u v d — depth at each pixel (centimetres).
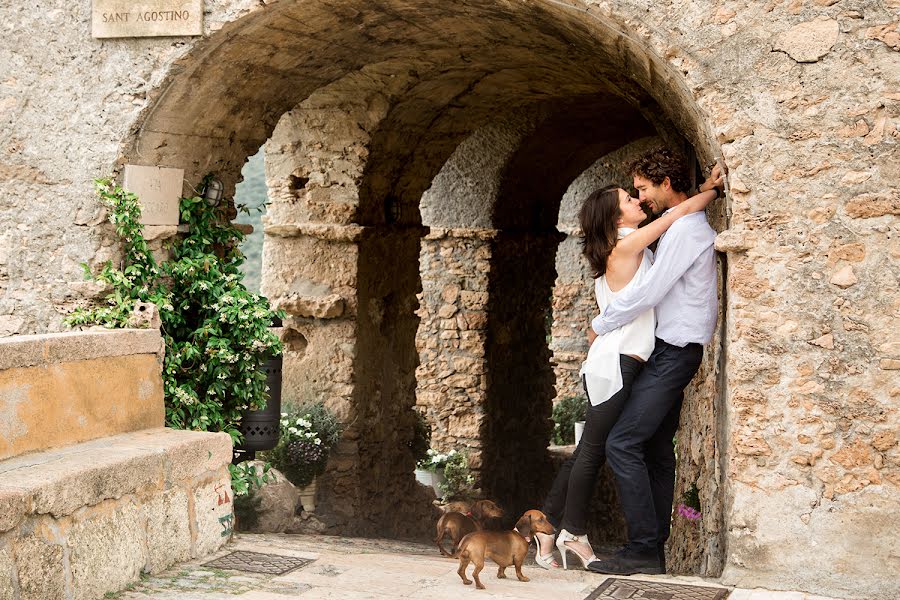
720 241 472
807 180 462
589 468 505
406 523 1057
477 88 941
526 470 1404
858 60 455
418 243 1075
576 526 510
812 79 461
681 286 489
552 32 618
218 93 623
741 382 471
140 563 464
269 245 949
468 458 1273
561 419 1742
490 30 680
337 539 783
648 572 493
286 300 934
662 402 490
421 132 982
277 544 566
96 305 606
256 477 670
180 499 499
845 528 457
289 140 930
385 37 671
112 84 597
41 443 460
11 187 616
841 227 458
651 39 483
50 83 607
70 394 479
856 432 456
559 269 1828
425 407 1302
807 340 463
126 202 598
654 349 495
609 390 490
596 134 1236
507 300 1332
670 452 533
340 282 931
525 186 1295
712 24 473
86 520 428
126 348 523
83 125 604
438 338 1302
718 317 550
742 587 466
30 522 395
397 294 1032
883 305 454
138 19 580
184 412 616
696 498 643
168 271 627
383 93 882
